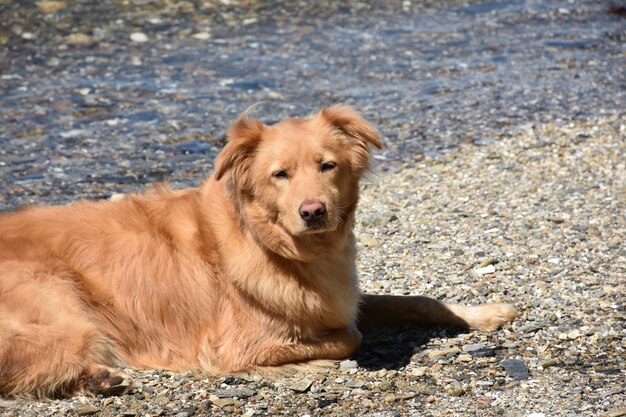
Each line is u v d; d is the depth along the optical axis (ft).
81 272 23.25
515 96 50.65
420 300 25.95
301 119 24.07
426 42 60.64
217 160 22.98
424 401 21.29
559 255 29.89
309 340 23.79
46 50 56.75
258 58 56.80
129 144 44.34
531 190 36.83
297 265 23.17
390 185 38.75
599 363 22.68
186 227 24.30
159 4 64.69
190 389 22.56
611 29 63.77
